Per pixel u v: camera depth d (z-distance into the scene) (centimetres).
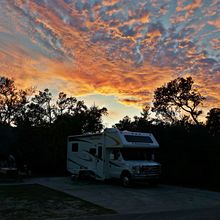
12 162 3089
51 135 3403
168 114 4722
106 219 1184
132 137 2303
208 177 2338
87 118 4538
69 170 2727
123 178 2217
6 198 1645
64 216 1241
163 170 2550
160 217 1226
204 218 1206
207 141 2383
